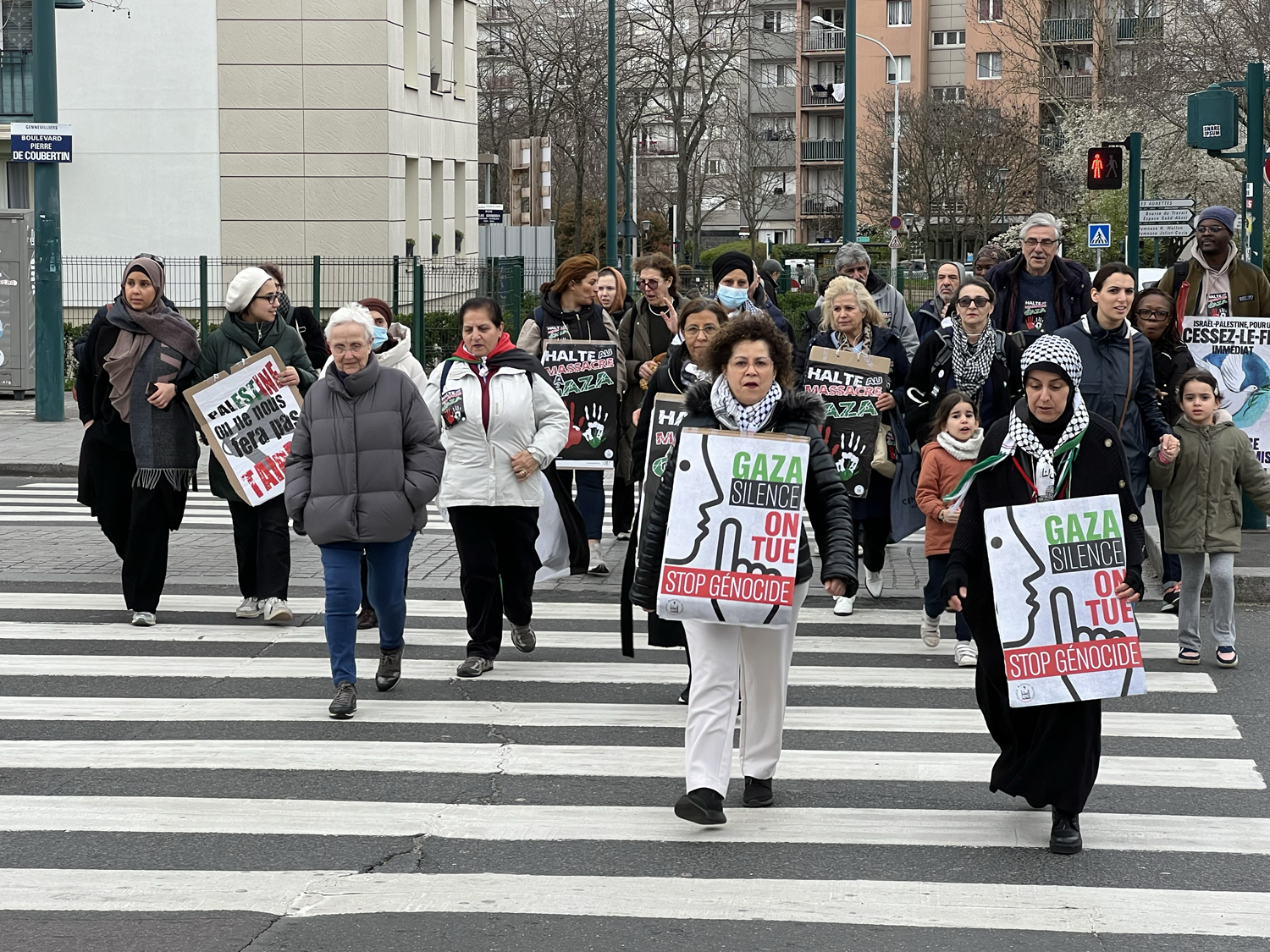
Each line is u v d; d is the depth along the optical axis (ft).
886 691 25.71
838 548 18.63
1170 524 27.04
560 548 28.89
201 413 29.22
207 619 30.83
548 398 26.50
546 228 103.76
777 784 20.76
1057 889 16.92
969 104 209.67
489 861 17.72
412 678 26.45
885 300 36.73
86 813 19.47
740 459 18.53
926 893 16.79
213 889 16.84
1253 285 34.88
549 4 184.55
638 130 229.04
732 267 29.86
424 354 80.59
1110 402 27.61
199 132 95.96
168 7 95.04
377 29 96.22
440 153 112.98
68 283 88.74
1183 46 118.42
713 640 18.65
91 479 30.68
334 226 97.14
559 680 26.37
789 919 16.01
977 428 27.53
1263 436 34.76
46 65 61.16
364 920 15.92
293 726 23.47
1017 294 30.94
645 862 17.70
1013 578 18.07
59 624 30.37
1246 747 22.56
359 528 23.72
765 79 293.23
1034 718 18.52
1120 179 47.60
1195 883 17.15
